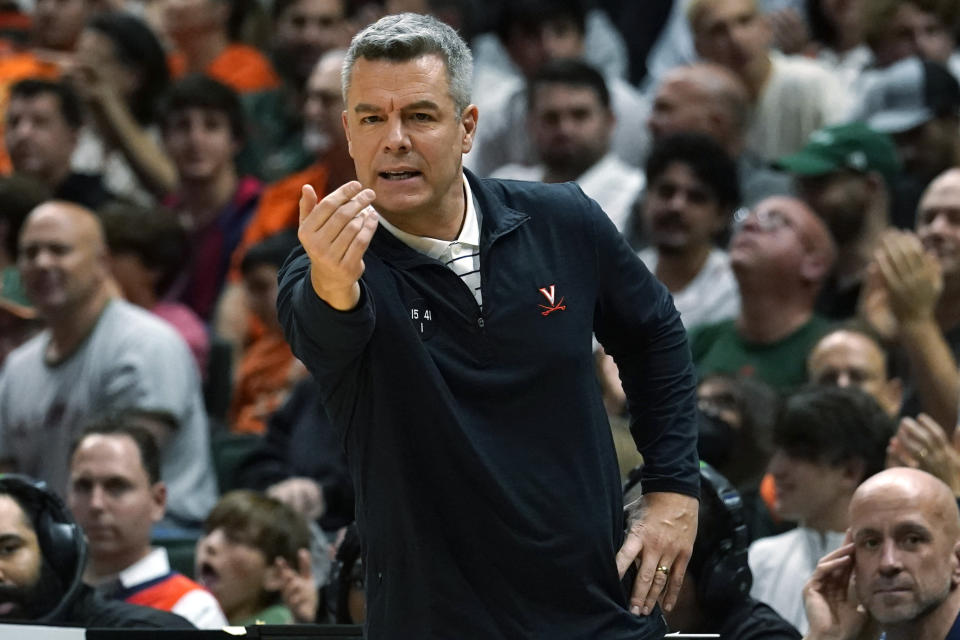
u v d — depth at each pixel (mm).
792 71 26719
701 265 22297
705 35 26641
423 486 9312
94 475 16406
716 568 12602
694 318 21953
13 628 10555
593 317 9789
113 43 29344
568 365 9500
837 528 15258
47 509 14203
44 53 32500
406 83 9141
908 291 17453
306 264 9438
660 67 33469
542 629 9336
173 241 24016
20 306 23781
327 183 25578
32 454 21188
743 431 17062
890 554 11969
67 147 27609
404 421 9273
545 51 29344
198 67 31719
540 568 9344
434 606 9320
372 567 9562
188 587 16219
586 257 9789
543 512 9352
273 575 16391
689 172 22031
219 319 25234
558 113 24594
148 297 23781
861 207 22109
